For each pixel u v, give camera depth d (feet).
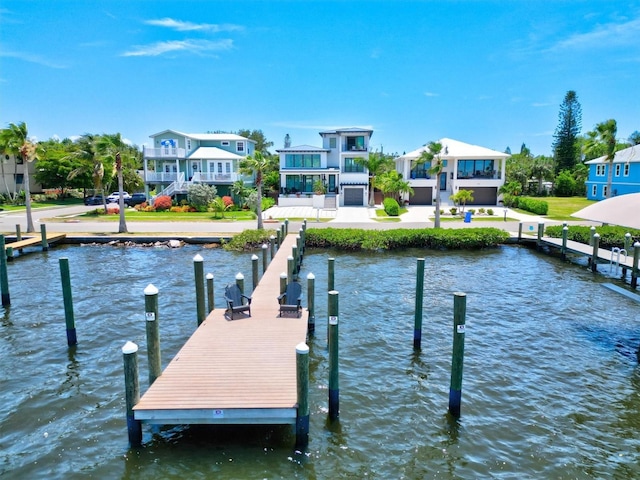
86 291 58.75
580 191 211.00
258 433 27.84
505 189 157.58
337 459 25.70
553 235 92.58
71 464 25.22
